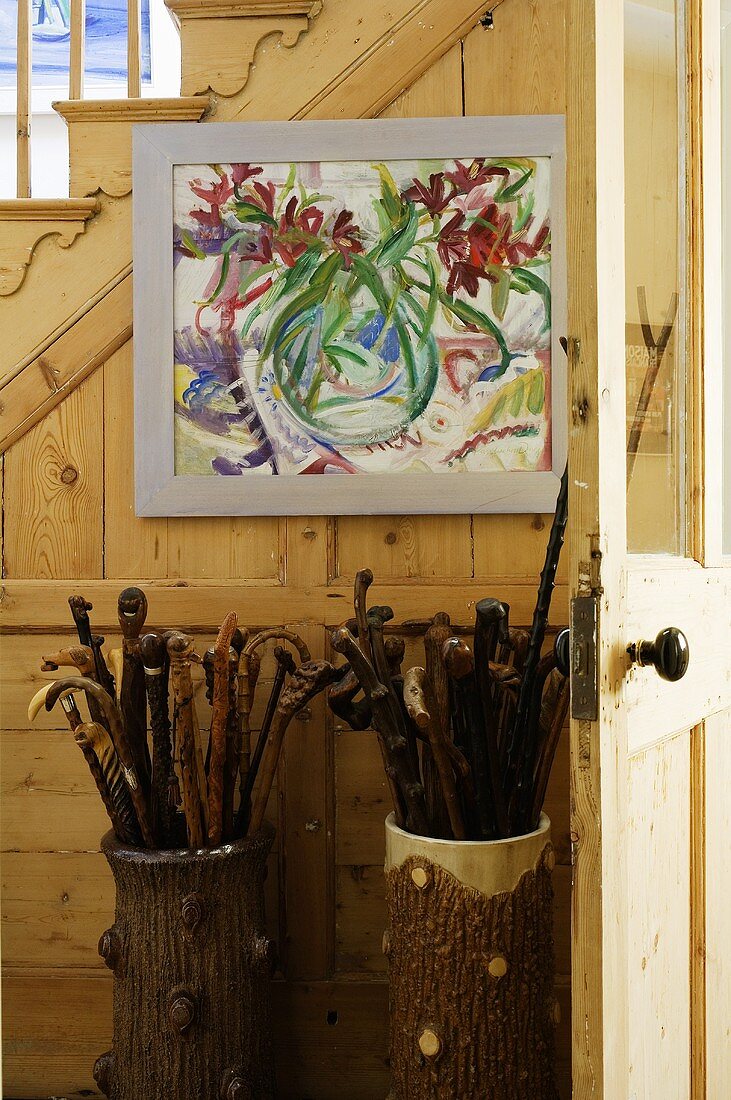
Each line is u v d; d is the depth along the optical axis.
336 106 1.64
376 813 1.65
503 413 1.61
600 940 0.85
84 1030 1.65
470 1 1.63
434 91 1.64
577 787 0.87
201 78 1.65
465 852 1.24
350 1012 1.63
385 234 1.62
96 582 1.67
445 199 1.61
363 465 1.63
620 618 0.89
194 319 1.63
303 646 1.51
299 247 1.62
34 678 1.67
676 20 1.09
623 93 0.94
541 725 1.35
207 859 1.32
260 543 1.66
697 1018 1.10
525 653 1.42
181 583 1.66
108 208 1.66
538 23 1.63
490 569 1.64
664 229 1.07
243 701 1.43
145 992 1.33
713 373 1.15
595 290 0.87
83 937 1.66
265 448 1.63
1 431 1.67
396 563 1.64
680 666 0.88
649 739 0.96
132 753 1.38
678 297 1.10
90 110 1.65
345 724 1.65
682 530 1.11
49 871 1.67
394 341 1.62
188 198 1.62
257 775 1.63
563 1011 1.60
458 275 1.61
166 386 1.62
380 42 1.64
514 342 1.61
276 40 1.64
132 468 1.67
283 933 1.64
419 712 1.19
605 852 0.86
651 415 1.03
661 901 1.01
